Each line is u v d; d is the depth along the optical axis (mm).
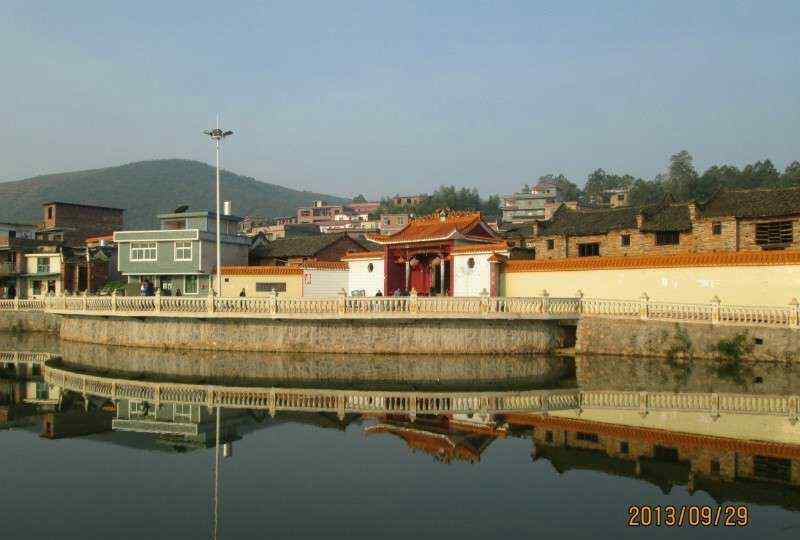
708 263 41125
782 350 35469
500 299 40531
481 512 15289
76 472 18766
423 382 34031
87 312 47375
